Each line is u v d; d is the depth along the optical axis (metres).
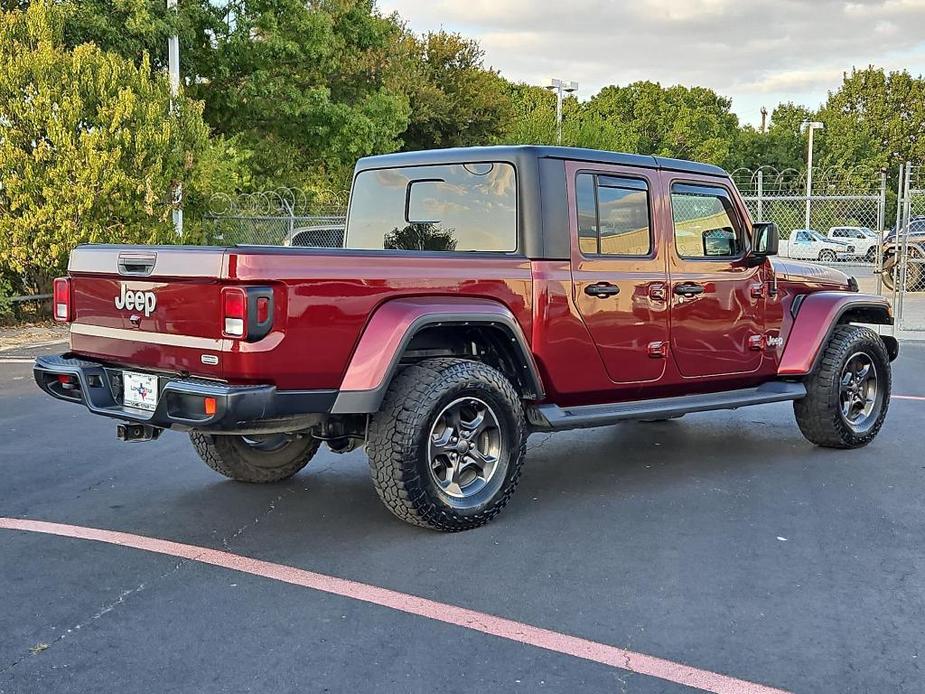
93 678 3.08
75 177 12.38
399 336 4.23
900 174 13.27
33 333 12.79
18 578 3.97
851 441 6.42
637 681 3.08
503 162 5.00
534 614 3.63
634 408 5.32
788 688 3.04
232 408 3.87
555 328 4.93
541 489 5.48
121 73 13.08
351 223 5.96
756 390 6.09
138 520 4.82
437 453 4.52
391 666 3.18
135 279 4.31
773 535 4.61
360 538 4.54
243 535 4.59
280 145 23.33
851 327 6.51
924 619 3.59
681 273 5.53
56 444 6.49
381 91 24.62
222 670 3.15
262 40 20.14
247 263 3.86
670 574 4.07
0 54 12.27
